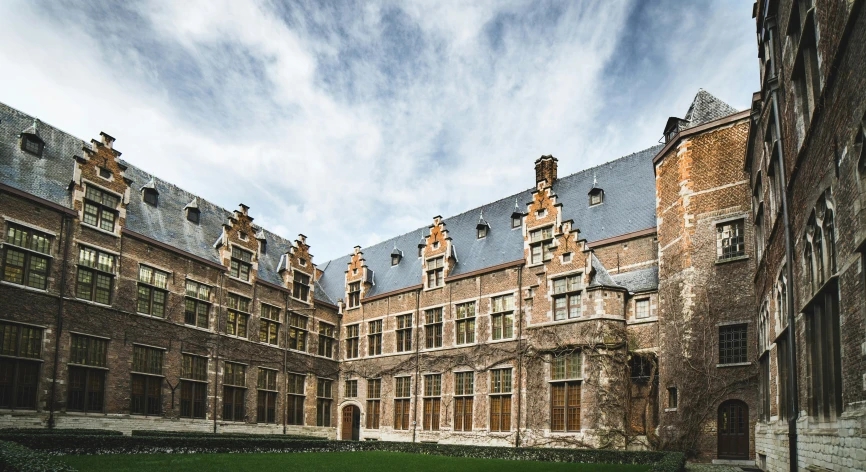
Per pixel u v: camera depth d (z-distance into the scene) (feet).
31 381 76.33
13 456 34.01
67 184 86.02
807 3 36.50
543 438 86.43
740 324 68.59
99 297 85.87
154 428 89.56
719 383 68.69
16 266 76.54
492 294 102.12
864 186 25.63
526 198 114.62
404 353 114.93
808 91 35.81
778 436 47.70
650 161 98.94
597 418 79.92
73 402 80.64
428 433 106.11
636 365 84.33
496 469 59.41
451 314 108.37
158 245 94.58
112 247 88.02
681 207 77.15
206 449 68.74
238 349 106.01
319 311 126.93
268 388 111.55
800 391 40.40
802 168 38.27
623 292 84.43
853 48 25.80
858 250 26.11
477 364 100.78
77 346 81.92
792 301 41.91
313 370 122.21
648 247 87.25
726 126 74.74
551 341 88.12
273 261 123.95
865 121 24.66
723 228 72.84
